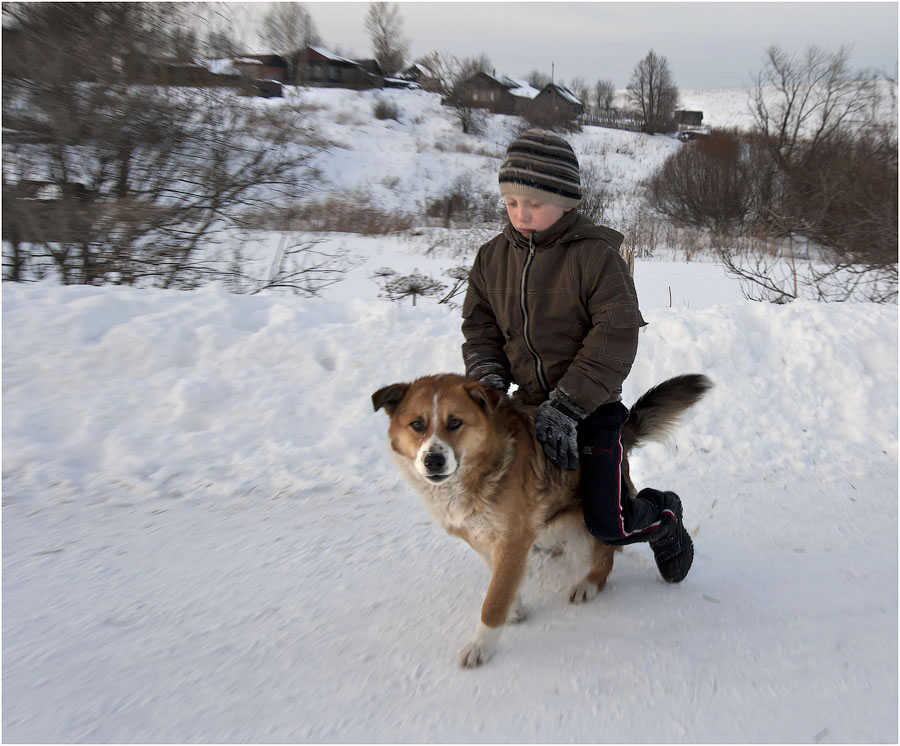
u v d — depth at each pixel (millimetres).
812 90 26719
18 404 4820
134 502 4113
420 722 2344
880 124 22422
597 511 2883
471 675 2617
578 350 2963
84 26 9055
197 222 9867
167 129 9352
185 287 9242
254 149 10117
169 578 3289
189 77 9852
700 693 2514
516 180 2758
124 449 4578
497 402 2734
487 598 2752
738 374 5949
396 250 17406
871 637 2891
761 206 22984
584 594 3174
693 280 13609
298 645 2793
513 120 50656
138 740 2223
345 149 35531
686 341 6230
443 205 27609
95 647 2725
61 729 2262
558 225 2838
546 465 2904
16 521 3797
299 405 5230
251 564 3453
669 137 51625
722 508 4254
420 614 3059
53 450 4488
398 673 2621
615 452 2934
